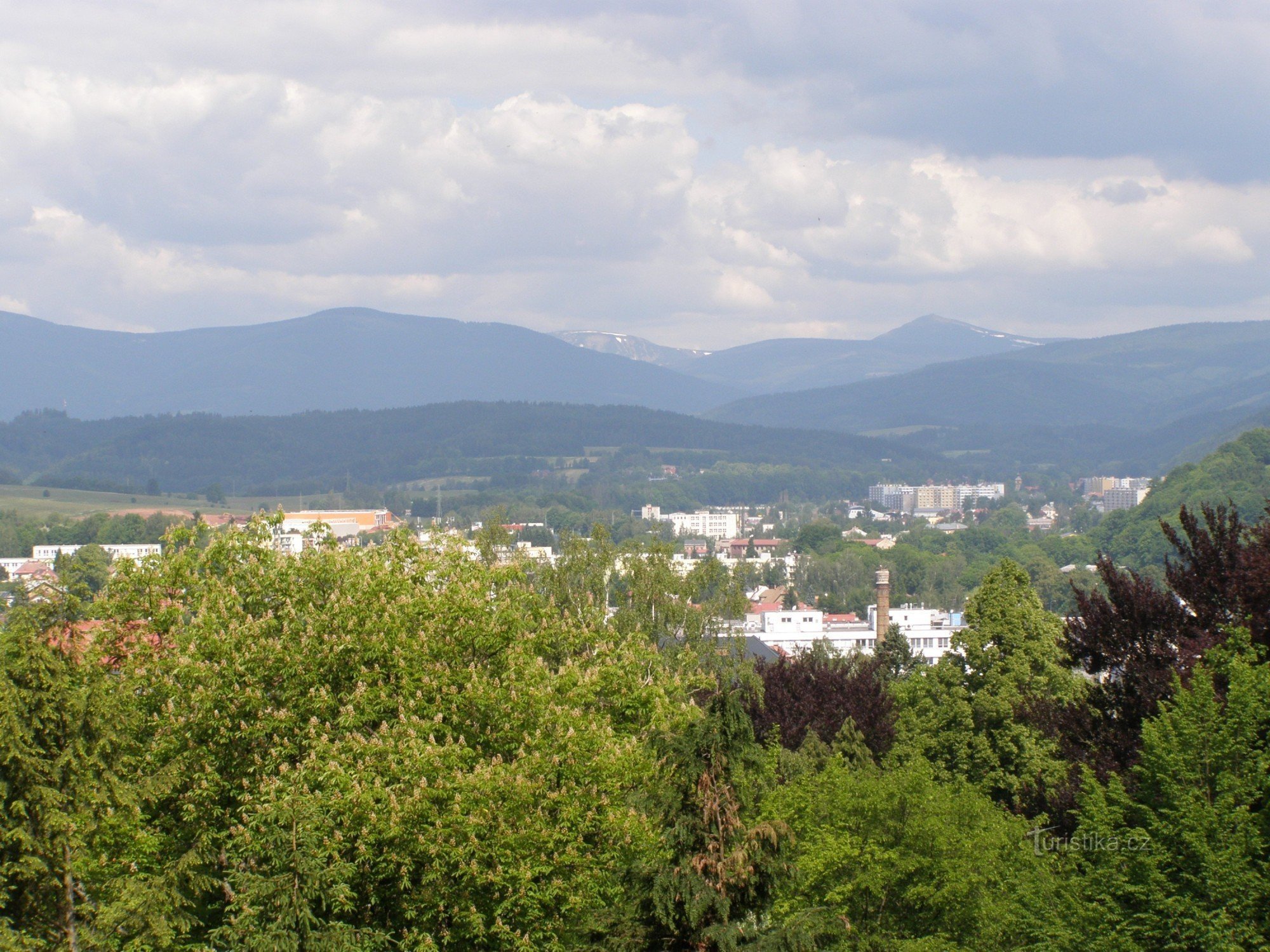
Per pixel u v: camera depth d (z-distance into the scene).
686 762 29.42
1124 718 48.44
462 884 37.59
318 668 43.81
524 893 37.50
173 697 42.88
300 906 30.48
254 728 41.78
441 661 44.78
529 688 43.62
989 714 73.81
